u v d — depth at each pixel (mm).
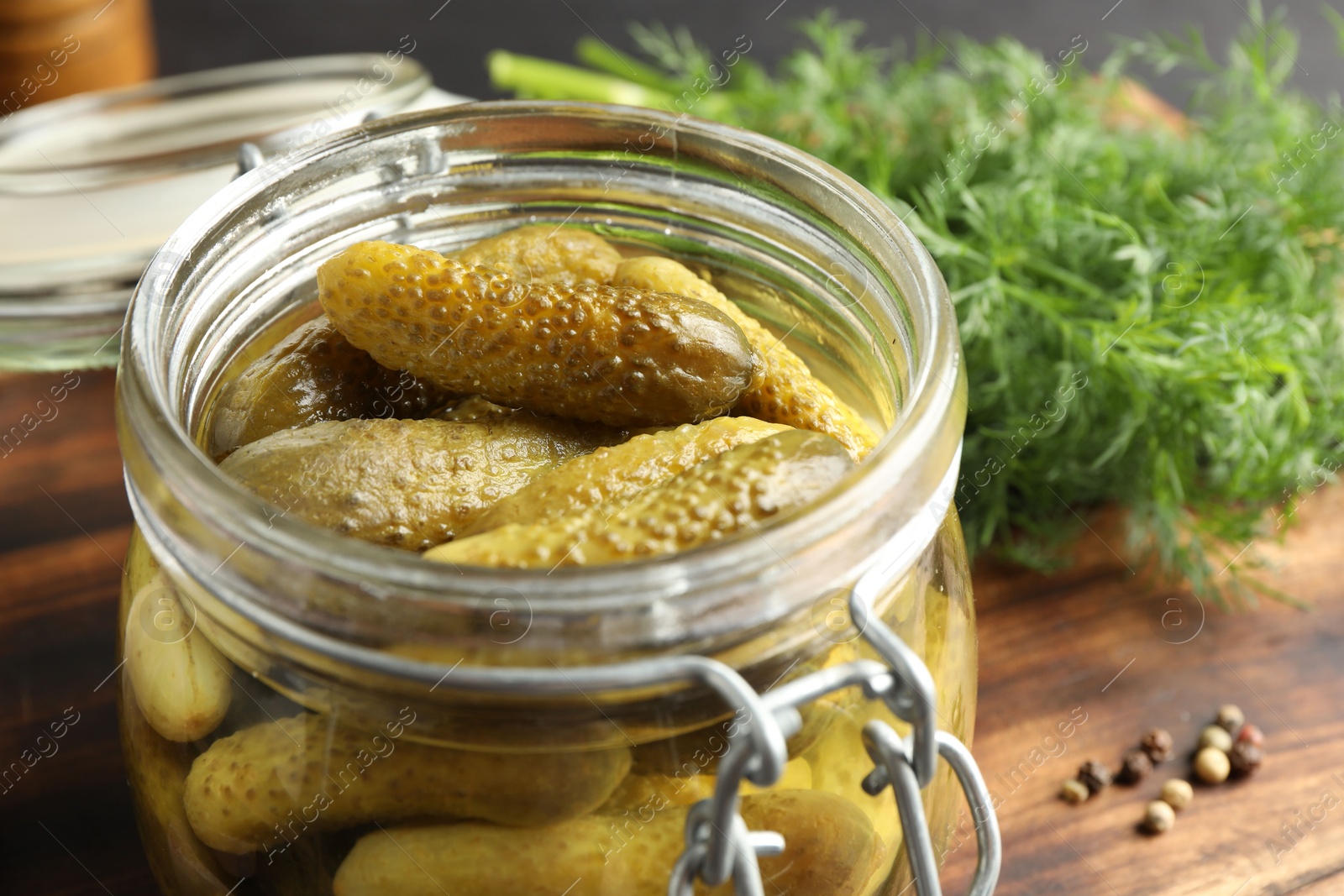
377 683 211
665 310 237
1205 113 490
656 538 213
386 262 236
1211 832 310
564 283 254
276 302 256
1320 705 333
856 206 243
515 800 217
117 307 377
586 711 212
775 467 217
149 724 233
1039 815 312
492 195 268
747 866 212
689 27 765
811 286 259
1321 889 300
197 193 404
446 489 228
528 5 787
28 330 374
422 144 259
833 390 267
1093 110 461
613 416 240
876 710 226
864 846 230
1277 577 363
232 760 224
